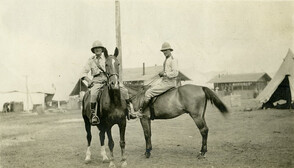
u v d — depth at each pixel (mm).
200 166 6086
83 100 7156
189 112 6676
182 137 9445
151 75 26109
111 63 6043
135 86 7539
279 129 9977
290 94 15930
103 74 6750
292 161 6246
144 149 7965
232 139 8742
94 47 6711
